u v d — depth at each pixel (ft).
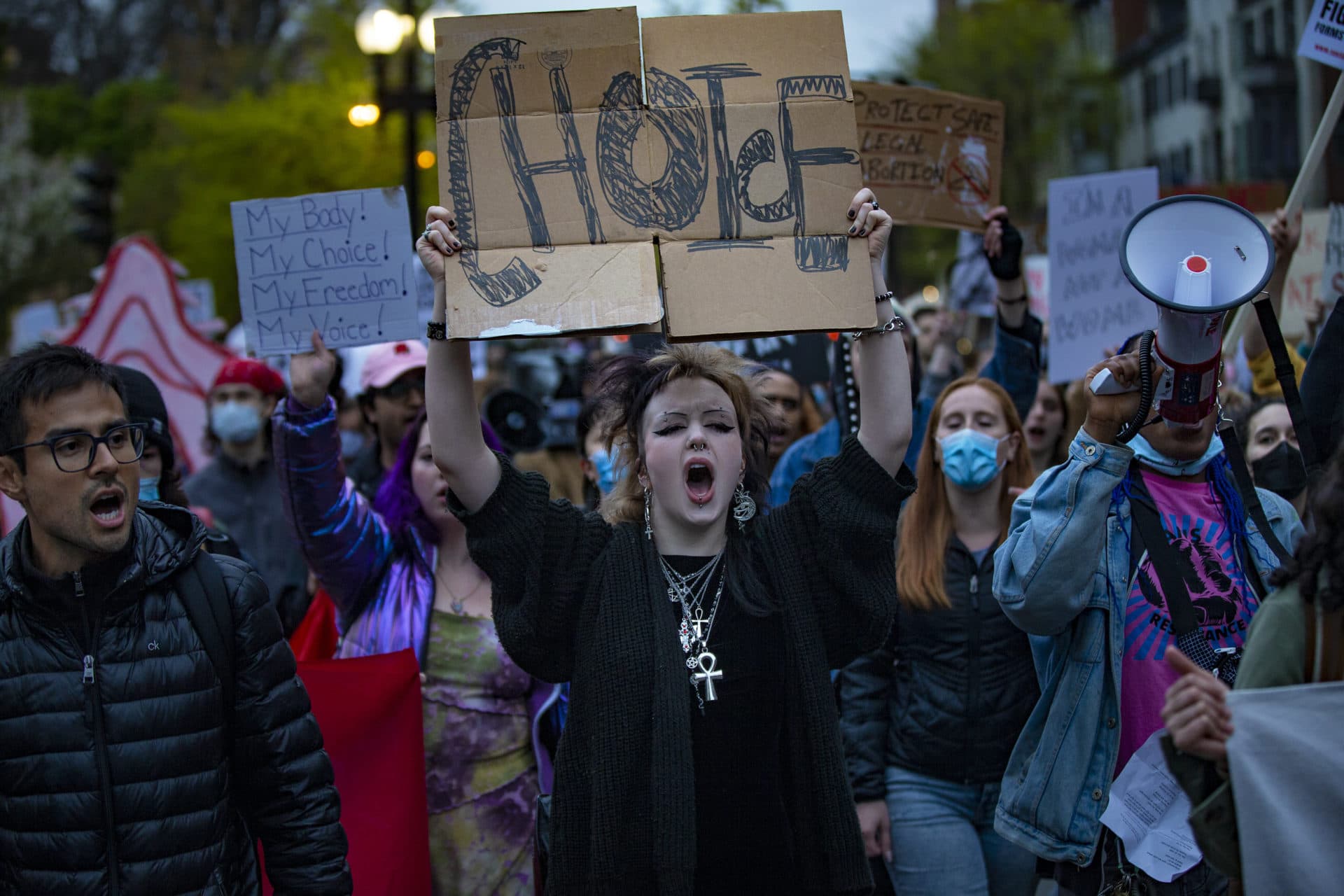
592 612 9.34
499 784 12.24
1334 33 13.55
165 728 8.71
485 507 9.23
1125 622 10.21
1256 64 89.40
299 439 11.87
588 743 9.05
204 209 93.76
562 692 12.24
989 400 12.91
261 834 9.41
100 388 8.69
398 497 12.80
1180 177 101.86
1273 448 14.03
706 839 8.87
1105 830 10.16
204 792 8.82
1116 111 93.04
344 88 92.73
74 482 8.50
